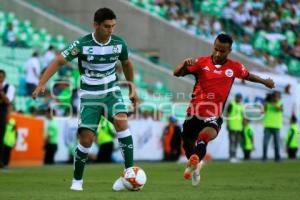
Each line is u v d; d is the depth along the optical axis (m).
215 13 83.19
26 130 51.75
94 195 25.06
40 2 79.81
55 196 24.75
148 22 78.31
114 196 24.67
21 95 63.22
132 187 26.94
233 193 26.55
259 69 78.44
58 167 48.56
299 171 43.41
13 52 69.38
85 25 79.31
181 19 80.50
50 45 66.44
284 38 85.25
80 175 27.47
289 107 67.62
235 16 83.50
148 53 78.12
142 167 48.31
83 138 26.75
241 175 39.38
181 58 77.69
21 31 72.69
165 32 78.00
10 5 73.81
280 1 88.31
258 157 65.69
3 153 48.28
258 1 86.69
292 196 25.42
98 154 56.19
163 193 26.19
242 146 62.66
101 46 26.31
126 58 27.12
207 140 26.64
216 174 40.41
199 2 83.06
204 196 25.09
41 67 67.62
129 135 26.98
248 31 83.31
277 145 58.19
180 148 59.22
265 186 30.56
